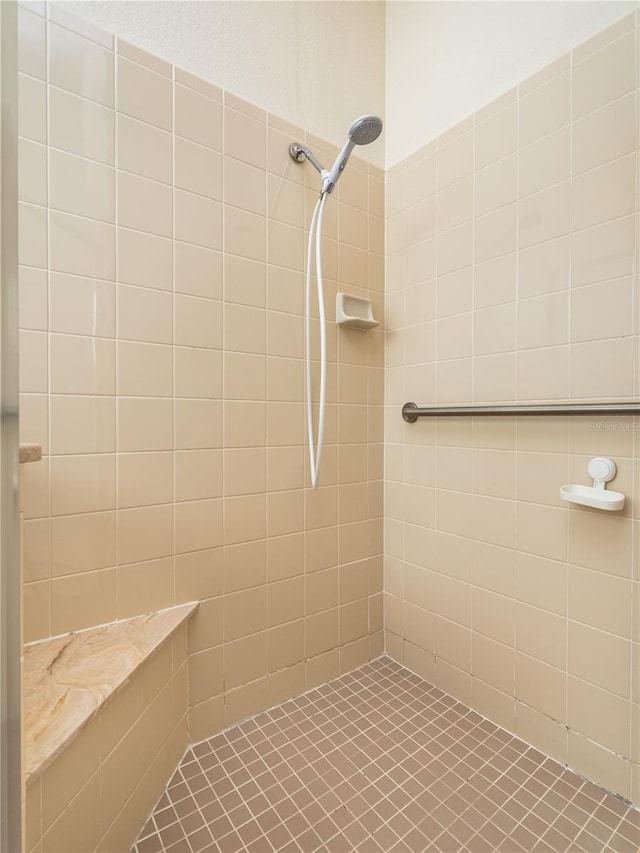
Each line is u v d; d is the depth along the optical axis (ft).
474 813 2.97
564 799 3.10
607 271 3.21
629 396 3.11
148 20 3.40
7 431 1.22
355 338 4.75
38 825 1.98
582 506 3.36
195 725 3.64
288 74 4.22
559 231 3.47
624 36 3.10
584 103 3.32
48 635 3.00
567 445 3.44
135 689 2.81
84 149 3.11
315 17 4.45
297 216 4.25
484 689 4.01
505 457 3.86
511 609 3.82
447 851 2.71
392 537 4.96
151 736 3.01
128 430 3.31
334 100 4.59
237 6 3.90
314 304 4.37
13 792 1.23
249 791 3.15
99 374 3.18
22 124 2.89
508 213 3.81
